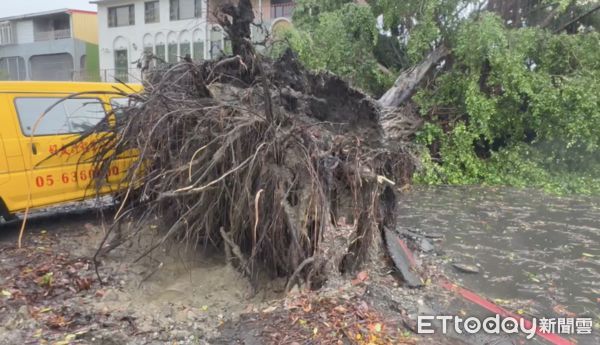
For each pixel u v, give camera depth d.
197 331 3.58
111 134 5.32
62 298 4.19
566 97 9.23
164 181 4.55
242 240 4.68
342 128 5.03
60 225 6.35
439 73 11.10
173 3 23.36
